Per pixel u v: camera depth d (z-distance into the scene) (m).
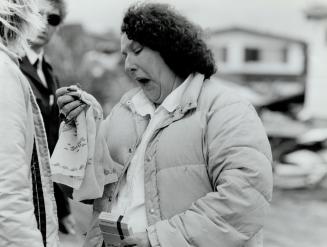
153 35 2.23
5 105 1.84
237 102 2.23
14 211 1.77
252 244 2.22
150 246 2.13
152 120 2.31
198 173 2.18
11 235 1.76
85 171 2.29
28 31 2.09
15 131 1.84
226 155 2.13
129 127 2.40
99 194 2.31
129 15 2.28
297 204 9.03
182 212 2.17
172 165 2.19
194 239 2.08
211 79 2.38
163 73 2.29
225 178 2.11
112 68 11.43
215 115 2.20
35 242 1.80
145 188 2.22
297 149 10.45
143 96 2.41
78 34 12.09
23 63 3.57
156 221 2.18
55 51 10.17
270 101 12.93
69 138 2.30
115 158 2.39
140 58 2.28
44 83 3.75
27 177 1.87
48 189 2.06
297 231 7.45
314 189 10.08
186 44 2.25
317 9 15.14
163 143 2.21
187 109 2.22
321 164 10.19
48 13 3.48
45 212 2.03
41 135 2.05
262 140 2.17
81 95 2.27
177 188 2.18
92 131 2.28
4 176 1.78
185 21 2.29
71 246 3.64
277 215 8.27
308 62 15.17
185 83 2.29
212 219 2.08
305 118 11.79
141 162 2.29
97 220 2.39
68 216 3.89
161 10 2.27
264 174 2.11
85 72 11.09
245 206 2.07
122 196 2.34
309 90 14.51
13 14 2.02
